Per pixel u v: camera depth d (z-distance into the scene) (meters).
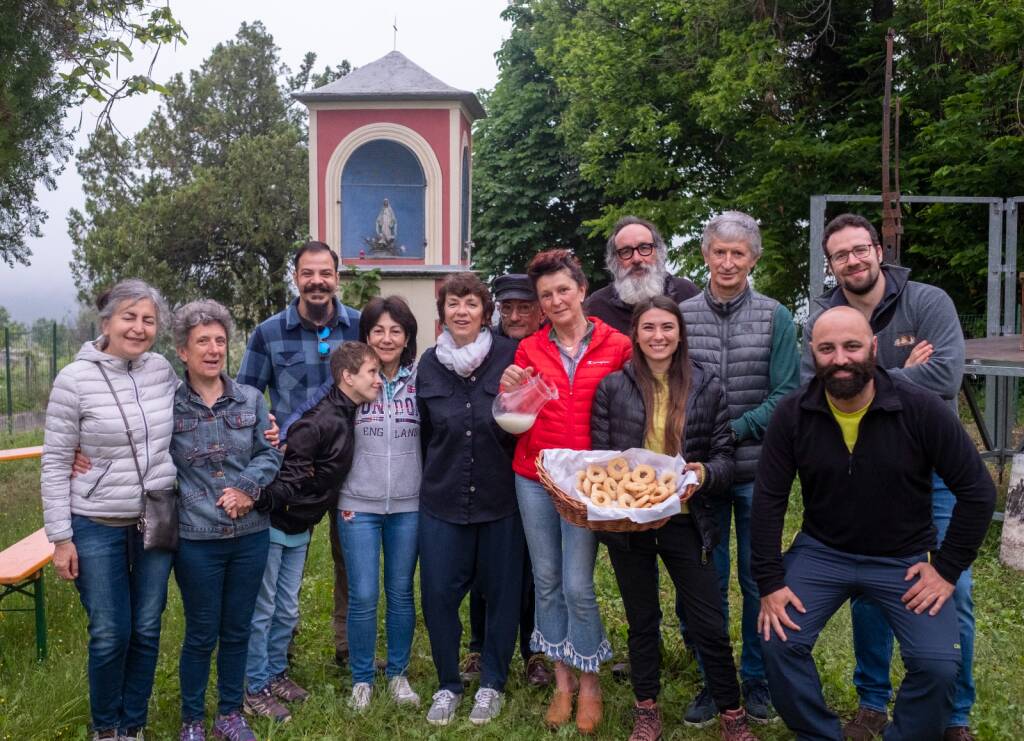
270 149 30.09
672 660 4.13
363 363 3.55
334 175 9.26
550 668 4.00
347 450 3.58
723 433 3.35
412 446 3.70
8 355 13.34
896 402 2.96
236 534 3.28
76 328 15.62
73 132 7.48
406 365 3.79
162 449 3.20
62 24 7.05
